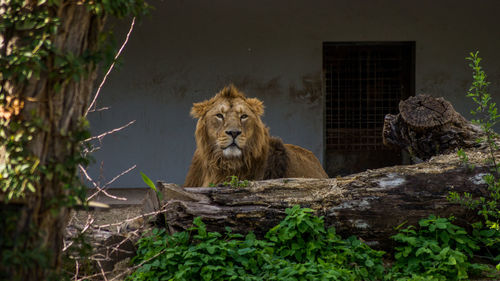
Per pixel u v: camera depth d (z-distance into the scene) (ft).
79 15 16.06
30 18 15.57
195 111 32.83
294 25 57.41
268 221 25.12
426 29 57.36
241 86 57.77
